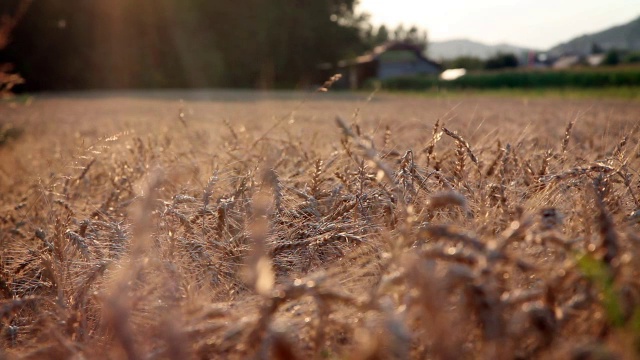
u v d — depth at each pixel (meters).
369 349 1.37
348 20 72.94
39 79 57.66
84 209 3.91
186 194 3.43
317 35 67.62
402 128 6.25
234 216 3.05
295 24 66.62
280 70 67.00
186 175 3.78
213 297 2.40
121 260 2.64
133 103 28.95
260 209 1.62
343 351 1.74
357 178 3.04
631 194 2.51
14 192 5.14
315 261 2.64
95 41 59.53
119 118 16.16
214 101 30.06
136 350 1.69
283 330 1.50
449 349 1.38
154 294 2.19
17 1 48.56
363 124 8.37
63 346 2.00
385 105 21.02
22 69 55.78
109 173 4.43
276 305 1.63
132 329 1.90
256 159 3.86
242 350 1.66
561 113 12.83
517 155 3.32
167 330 1.61
